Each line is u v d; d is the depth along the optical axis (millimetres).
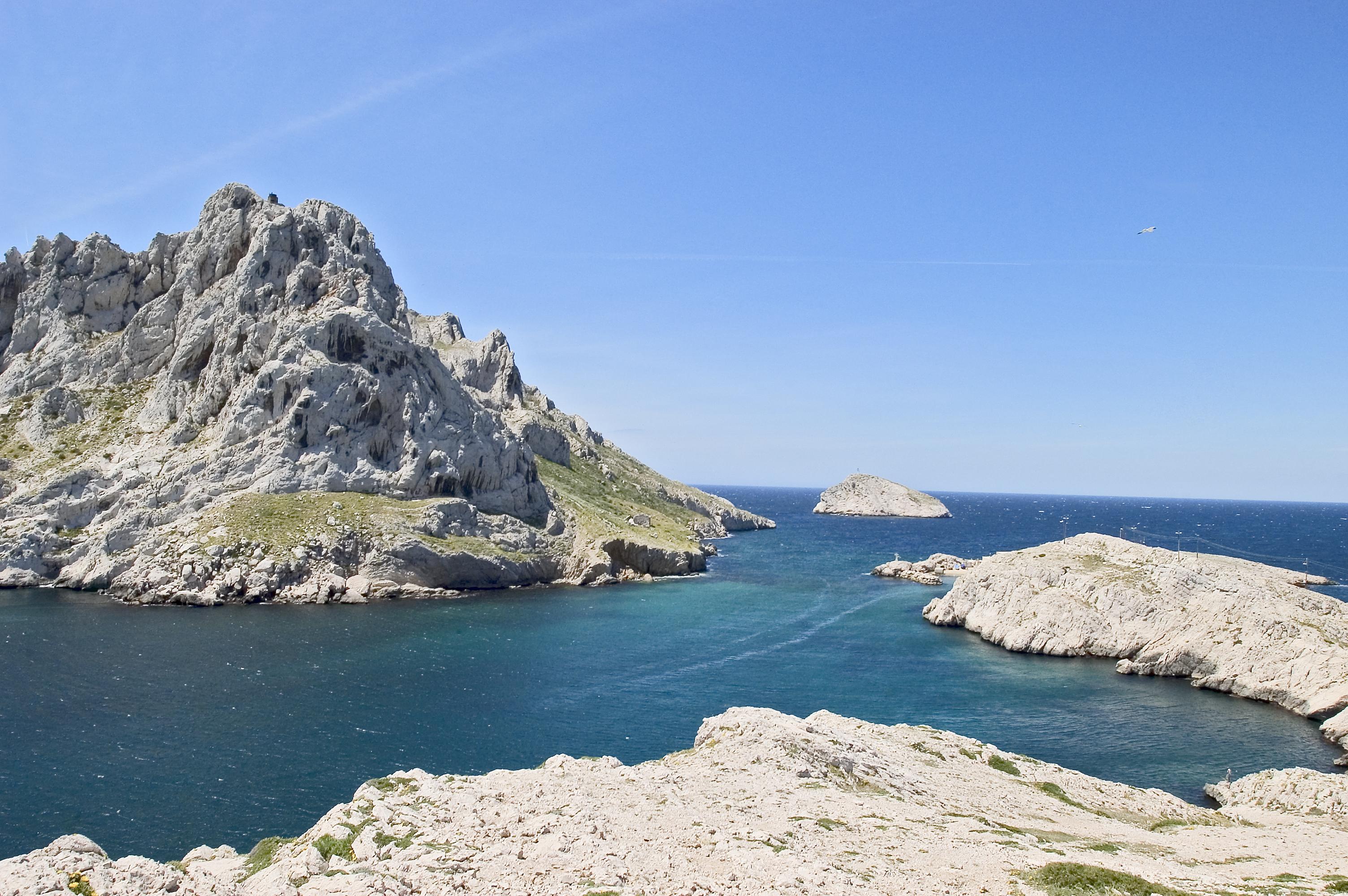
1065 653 98562
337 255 151875
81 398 148750
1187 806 48875
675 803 31719
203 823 44500
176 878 19938
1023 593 108938
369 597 121625
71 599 111125
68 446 140000
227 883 21141
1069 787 47312
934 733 53750
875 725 53875
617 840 26562
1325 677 76500
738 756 40312
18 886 17125
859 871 24938
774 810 32062
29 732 58031
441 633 98750
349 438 138625
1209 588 100188
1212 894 25500
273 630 96250
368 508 132500
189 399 145625
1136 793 49031
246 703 66750
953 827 32250
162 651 82938
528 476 164750
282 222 150875
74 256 163500
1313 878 29719
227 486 129000
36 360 155375
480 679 77938
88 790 48375
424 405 147875
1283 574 149375
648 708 70375
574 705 70375
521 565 142750
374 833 26578
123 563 119062
